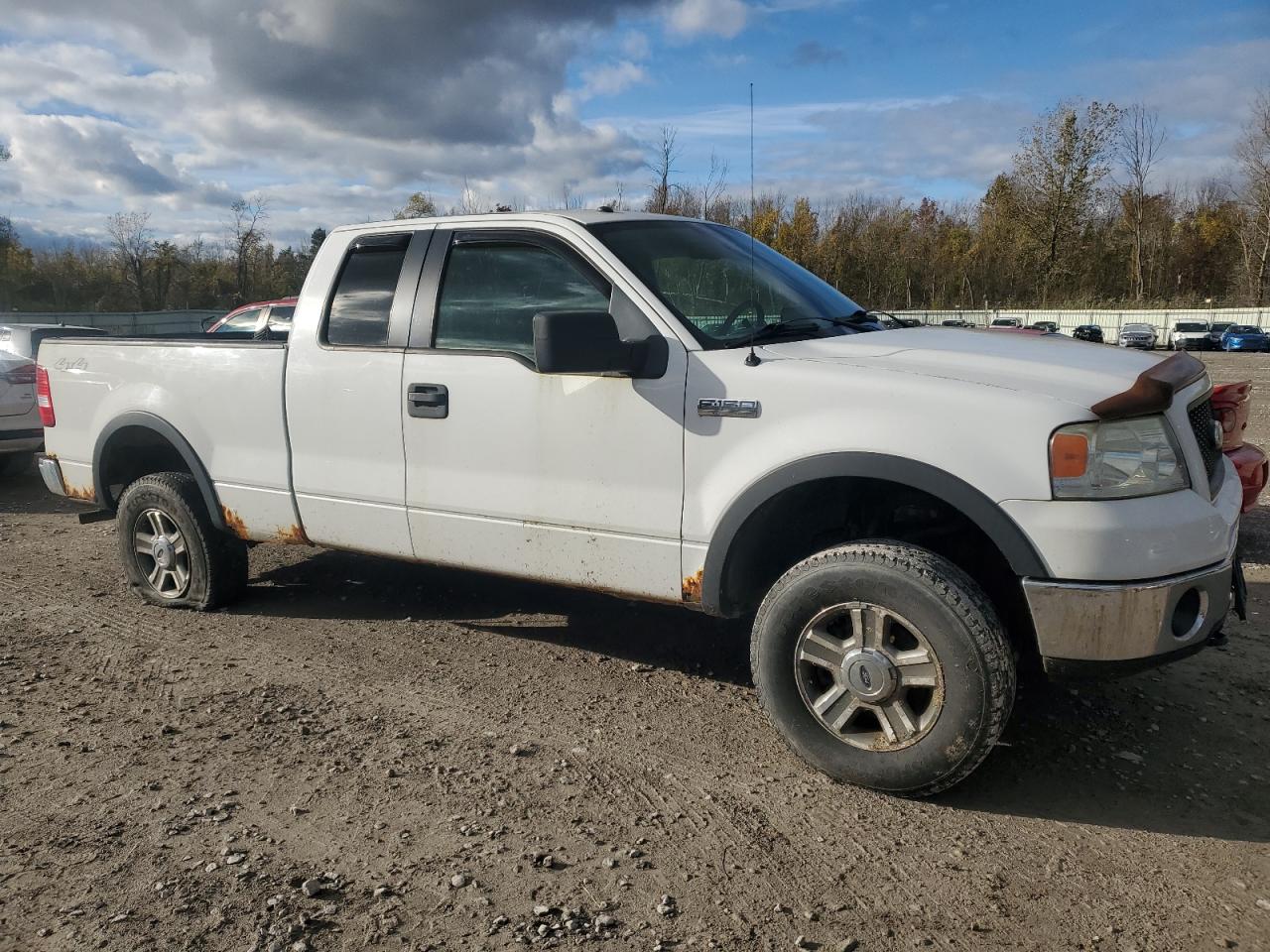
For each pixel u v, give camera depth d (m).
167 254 58.03
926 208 70.56
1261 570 5.45
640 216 3.95
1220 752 3.35
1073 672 2.77
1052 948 2.32
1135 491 2.73
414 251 4.03
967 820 2.92
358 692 3.90
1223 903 2.49
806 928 2.40
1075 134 54.44
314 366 4.17
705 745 3.42
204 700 3.83
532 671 4.11
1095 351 3.35
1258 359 33.41
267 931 2.38
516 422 3.63
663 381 3.33
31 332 11.55
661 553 3.38
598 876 2.63
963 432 2.82
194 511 4.76
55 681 4.05
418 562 4.05
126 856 2.72
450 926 2.41
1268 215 57.06
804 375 3.10
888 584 2.88
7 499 8.55
